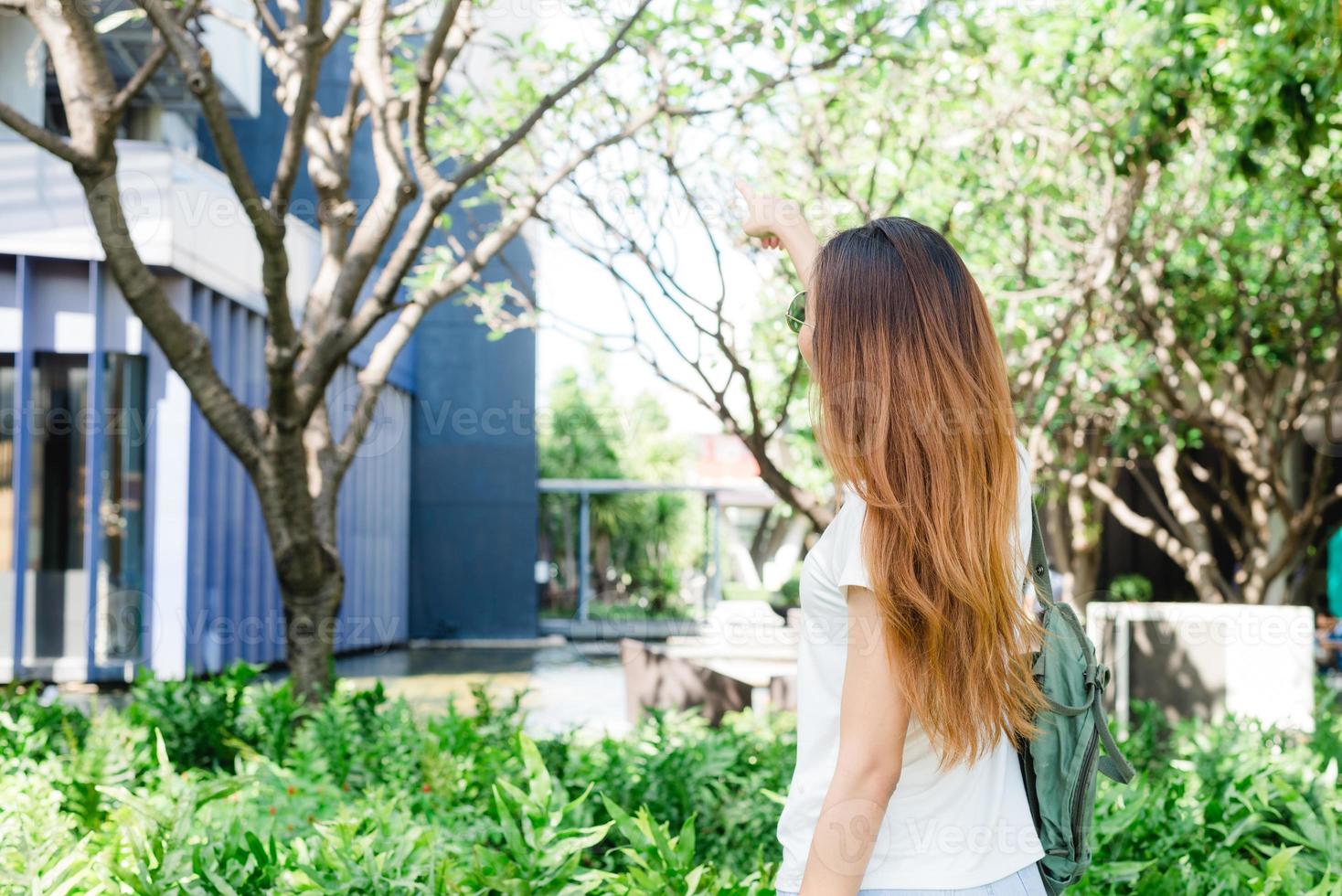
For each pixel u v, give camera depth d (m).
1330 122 5.07
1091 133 5.94
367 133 15.82
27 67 10.74
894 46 4.69
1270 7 4.44
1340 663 10.96
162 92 12.16
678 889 1.97
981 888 1.24
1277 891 2.11
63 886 2.00
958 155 6.17
